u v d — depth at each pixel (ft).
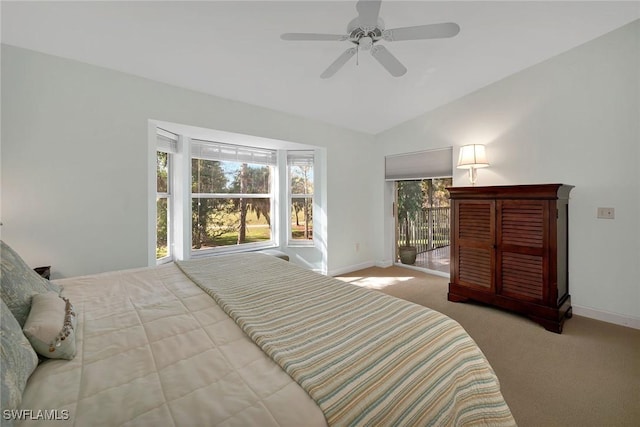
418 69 9.63
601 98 8.51
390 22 7.30
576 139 8.98
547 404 5.20
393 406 2.63
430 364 3.19
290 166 14.15
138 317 3.99
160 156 10.53
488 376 3.73
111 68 8.02
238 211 12.91
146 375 2.68
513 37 8.27
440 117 12.66
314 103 11.39
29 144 6.92
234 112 10.49
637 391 5.49
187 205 11.07
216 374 2.71
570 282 9.18
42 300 3.51
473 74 10.21
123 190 8.28
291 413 2.25
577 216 9.01
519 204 8.62
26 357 2.58
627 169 8.13
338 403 2.40
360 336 3.44
